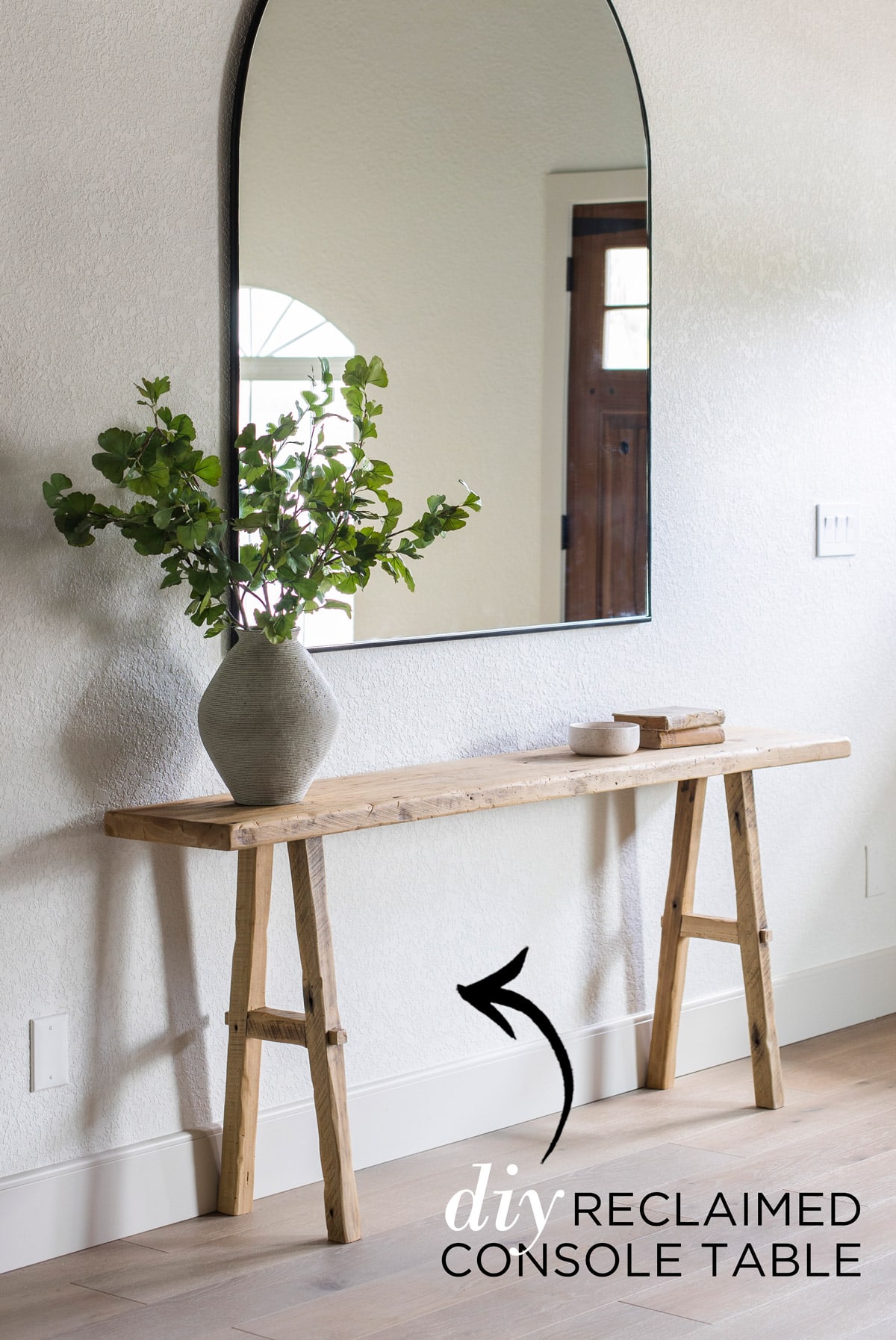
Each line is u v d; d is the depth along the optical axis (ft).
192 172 7.68
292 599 7.48
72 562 7.32
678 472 10.17
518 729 9.36
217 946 7.98
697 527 10.31
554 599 9.47
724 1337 6.52
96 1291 6.98
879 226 11.41
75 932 7.40
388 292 8.52
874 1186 8.13
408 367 8.64
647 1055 10.08
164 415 7.16
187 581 7.77
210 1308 6.81
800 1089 9.89
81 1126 7.46
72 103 7.21
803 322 10.91
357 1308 6.81
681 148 10.03
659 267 9.95
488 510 9.09
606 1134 9.07
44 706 7.25
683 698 10.31
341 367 8.32
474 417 8.99
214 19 7.73
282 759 7.34
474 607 9.05
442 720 8.95
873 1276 7.09
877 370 11.47
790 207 10.76
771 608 10.84
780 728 10.93
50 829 7.30
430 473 8.78
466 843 9.08
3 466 7.06
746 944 9.56
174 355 7.66
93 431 7.37
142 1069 7.68
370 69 8.39
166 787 7.76
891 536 11.66
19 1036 7.21
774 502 10.80
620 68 9.63
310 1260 7.30
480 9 8.92
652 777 8.77
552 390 9.37
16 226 7.04
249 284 7.90
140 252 7.50
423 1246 7.47
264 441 7.47
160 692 7.71
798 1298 6.88
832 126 11.02
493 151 9.01
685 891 9.89
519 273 9.17
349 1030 8.54
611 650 9.86
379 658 8.61
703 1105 9.61
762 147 10.55
